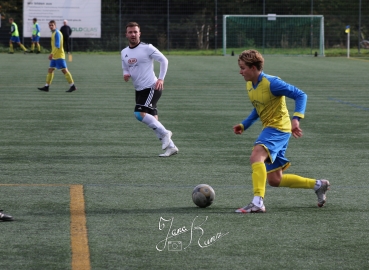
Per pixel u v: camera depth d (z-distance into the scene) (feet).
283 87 55.06
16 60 299.58
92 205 58.49
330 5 407.85
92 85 190.70
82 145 93.09
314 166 79.36
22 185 66.90
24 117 122.52
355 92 179.11
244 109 139.03
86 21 380.17
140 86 87.04
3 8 397.19
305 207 58.80
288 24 391.65
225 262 43.01
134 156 84.79
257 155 56.18
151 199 61.16
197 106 143.64
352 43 407.23
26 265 41.91
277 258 43.93
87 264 42.19
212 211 56.70
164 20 395.55
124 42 391.45
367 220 54.29
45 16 375.66
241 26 397.39
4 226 51.16
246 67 55.93
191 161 81.51
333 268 42.11
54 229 50.42
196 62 305.73
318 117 127.24
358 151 90.27
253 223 52.75
